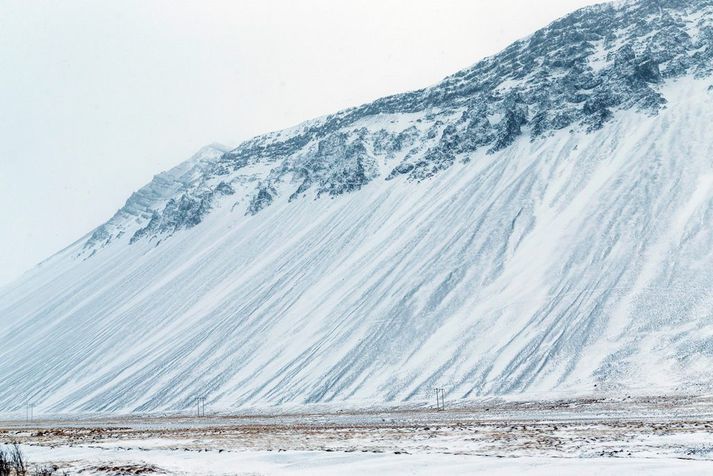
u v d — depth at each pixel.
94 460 35.53
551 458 26.66
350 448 36.91
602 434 37.84
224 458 32.53
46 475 29.08
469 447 34.41
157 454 36.97
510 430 45.19
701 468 21.97
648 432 37.34
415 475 24.48
